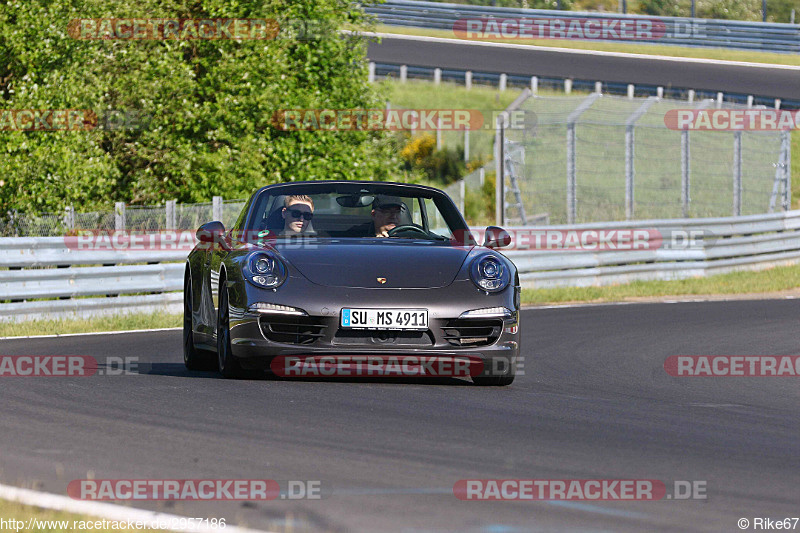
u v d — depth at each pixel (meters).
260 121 69.06
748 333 42.88
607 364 33.16
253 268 25.30
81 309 45.03
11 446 17.78
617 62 142.12
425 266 25.72
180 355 33.28
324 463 16.80
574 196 80.19
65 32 63.81
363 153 73.06
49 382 25.47
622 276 66.94
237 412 21.30
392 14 156.12
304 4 71.94
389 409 22.16
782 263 77.62
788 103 119.81
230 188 67.62
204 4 67.88
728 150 113.25
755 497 15.25
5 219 61.00
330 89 73.88
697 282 67.81
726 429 21.36
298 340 24.80
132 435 18.81
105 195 64.94
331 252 26.02
